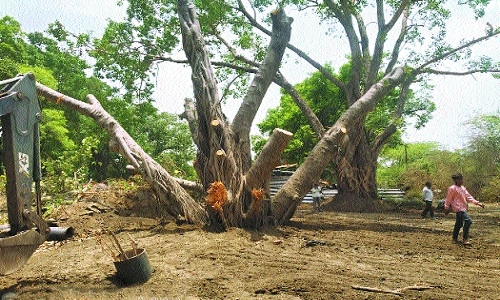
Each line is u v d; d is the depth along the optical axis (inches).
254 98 488.7
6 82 251.8
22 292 257.4
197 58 485.1
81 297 249.3
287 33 526.6
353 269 312.2
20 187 246.5
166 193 446.9
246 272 294.8
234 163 449.1
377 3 980.6
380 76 1189.7
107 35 822.5
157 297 250.1
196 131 505.4
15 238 235.5
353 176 976.3
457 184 446.6
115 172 1477.6
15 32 1284.4
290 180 502.9
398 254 373.7
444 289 268.8
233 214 438.9
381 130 1083.9
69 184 574.2
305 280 277.0
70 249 368.8
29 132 254.1
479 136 1246.3
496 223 619.5
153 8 827.4
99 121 481.4
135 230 437.7
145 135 1841.8
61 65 1472.7
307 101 1444.4
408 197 1173.1
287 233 446.9
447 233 501.4
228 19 890.1
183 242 372.2
